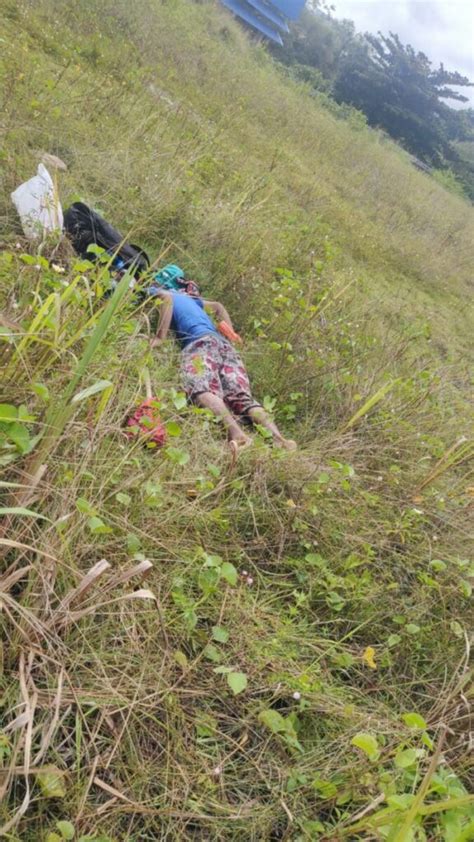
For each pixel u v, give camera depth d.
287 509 2.83
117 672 1.95
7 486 1.76
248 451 3.03
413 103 33.62
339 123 16.02
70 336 2.42
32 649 1.74
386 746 2.06
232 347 3.94
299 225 6.84
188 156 6.18
